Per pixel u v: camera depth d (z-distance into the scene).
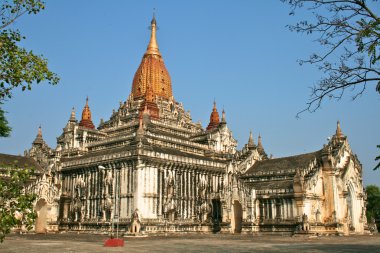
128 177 87.00
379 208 137.00
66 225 95.56
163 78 142.88
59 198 97.50
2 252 42.00
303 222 80.19
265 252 42.09
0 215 22.28
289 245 53.50
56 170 104.25
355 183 101.25
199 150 114.56
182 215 91.62
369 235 92.00
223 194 92.94
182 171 93.94
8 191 22.97
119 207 87.00
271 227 86.81
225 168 103.56
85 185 97.06
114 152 96.12
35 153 125.62
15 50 25.58
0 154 108.56
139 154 85.06
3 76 25.25
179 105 141.88
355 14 27.83
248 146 110.50
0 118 40.00
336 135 101.62
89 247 49.22
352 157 101.62
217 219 95.00
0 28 25.78
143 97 134.25
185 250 44.91
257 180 98.81
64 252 41.88
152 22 151.38
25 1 26.12
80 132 121.94
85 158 99.56
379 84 27.34
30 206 23.53
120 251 43.28
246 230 88.50
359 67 28.02
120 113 132.12
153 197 86.12
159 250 44.88
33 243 56.69
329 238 74.56
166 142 105.38
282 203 87.19
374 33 26.25
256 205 90.25
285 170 94.62
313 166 91.00
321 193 90.62
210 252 42.19
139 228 78.88
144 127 105.38
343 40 28.03
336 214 89.69
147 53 147.12
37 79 25.78
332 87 28.61
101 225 88.19
